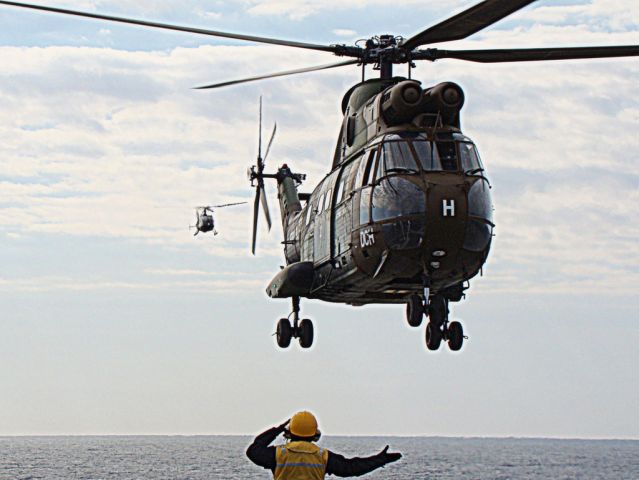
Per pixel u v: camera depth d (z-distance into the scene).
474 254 23.44
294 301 30.86
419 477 197.75
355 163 25.25
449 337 25.03
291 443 11.30
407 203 23.08
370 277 24.95
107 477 171.50
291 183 35.78
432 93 23.94
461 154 23.50
